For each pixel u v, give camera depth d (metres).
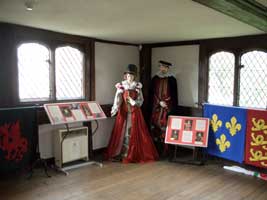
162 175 3.94
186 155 4.95
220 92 4.69
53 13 2.89
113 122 5.24
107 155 4.69
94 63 4.80
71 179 3.75
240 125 4.08
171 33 4.18
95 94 4.89
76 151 4.32
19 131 3.64
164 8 2.62
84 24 3.51
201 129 4.43
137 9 2.67
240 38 4.33
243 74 4.40
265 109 3.97
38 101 4.12
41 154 4.20
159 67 5.25
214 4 2.22
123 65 5.35
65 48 4.46
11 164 3.61
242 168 4.15
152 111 5.12
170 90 4.97
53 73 4.27
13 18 3.21
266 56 4.12
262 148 3.85
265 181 3.74
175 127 4.61
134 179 3.78
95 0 2.37
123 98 4.70
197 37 4.57
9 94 3.75
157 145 5.16
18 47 3.85
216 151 4.41
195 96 4.95
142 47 5.58
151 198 3.18
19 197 3.16
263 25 3.07
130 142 4.58
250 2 2.35
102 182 3.66
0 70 3.63
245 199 3.17
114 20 3.22
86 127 4.48
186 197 3.21
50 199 3.13
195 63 4.91
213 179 3.80
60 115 3.94
